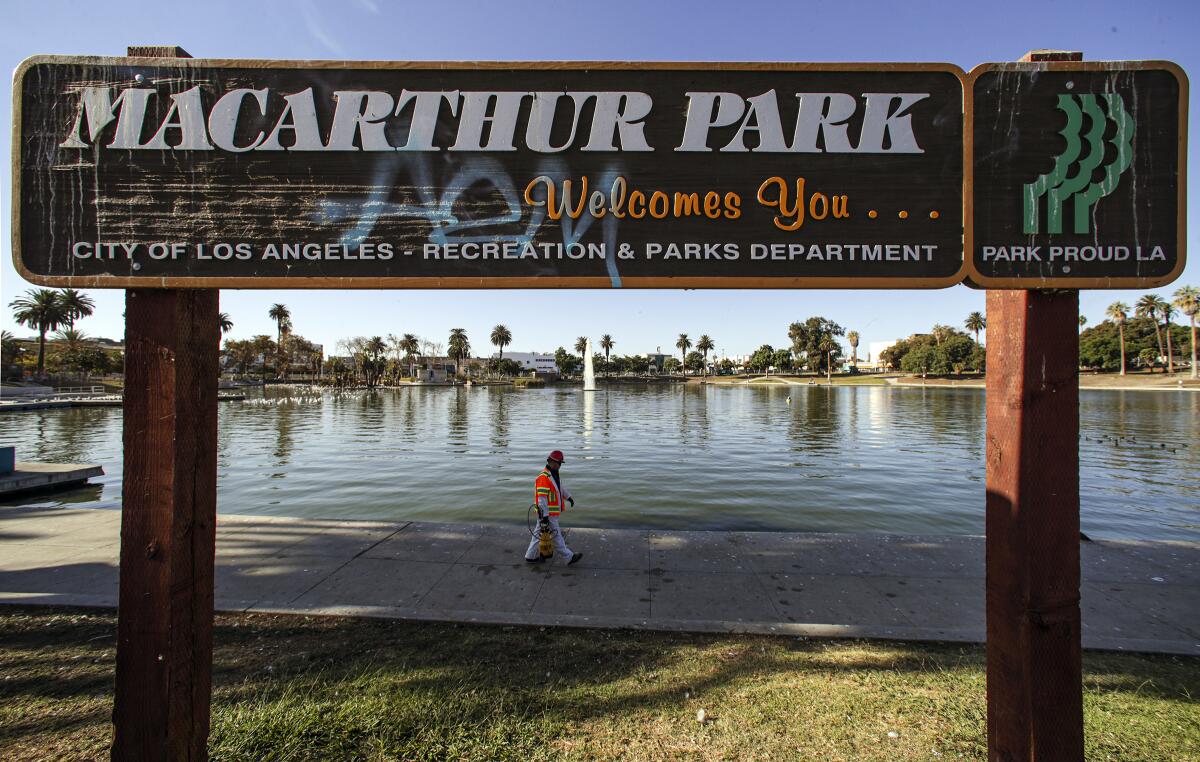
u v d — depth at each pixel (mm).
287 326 109688
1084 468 18453
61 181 2230
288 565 6121
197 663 2188
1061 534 2076
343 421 38188
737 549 6746
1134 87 2215
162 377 2131
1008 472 2148
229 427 33969
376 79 2330
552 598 5234
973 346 110250
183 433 2137
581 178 2334
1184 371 91938
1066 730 2053
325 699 3385
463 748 2928
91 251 2219
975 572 5996
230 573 5871
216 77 2289
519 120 2346
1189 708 3389
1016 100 2254
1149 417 36719
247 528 7578
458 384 115375
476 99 2328
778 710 3324
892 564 6227
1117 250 2193
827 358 129750
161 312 2166
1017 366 2146
